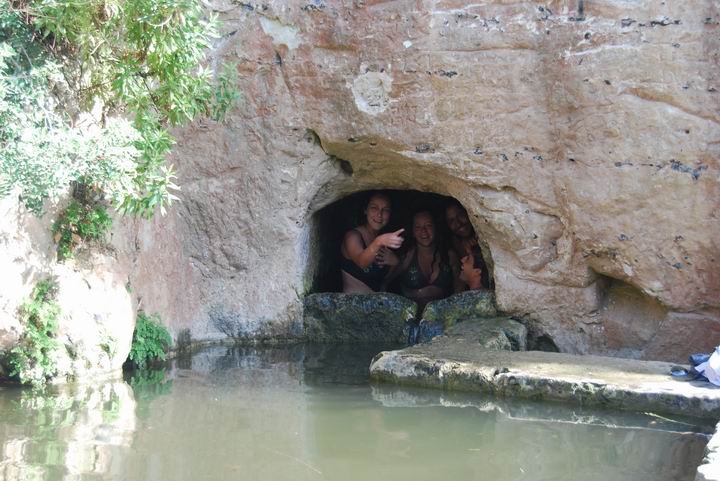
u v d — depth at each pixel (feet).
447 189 23.63
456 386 18.94
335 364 21.85
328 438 15.47
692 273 21.20
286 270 24.58
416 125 22.52
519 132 21.97
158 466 13.75
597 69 20.93
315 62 22.93
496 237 23.09
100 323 19.81
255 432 15.76
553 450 14.97
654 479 13.53
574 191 21.72
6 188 16.52
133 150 17.60
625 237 21.47
